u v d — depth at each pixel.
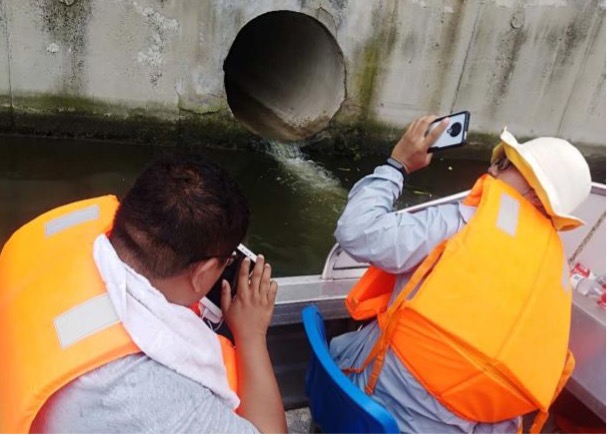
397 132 6.50
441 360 1.22
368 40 5.86
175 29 5.35
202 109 5.86
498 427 1.36
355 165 6.46
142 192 0.92
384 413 1.17
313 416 1.53
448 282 1.22
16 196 4.84
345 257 1.97
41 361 0.85
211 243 0.93
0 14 4.92
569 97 6.62
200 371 0.91
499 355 1.18
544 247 1.30
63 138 5.68
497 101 6.52
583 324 1.67
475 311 1.20
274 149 6.32
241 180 5.71
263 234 4.86
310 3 5.50
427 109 6.42
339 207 5.50
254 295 1.21
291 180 5.89
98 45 5.25
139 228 0.91
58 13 5.02
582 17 6.15
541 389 1.24
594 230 1.98
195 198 0.91
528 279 1.24
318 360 1.34
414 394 1.30
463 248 1.23
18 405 0.83
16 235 1.24
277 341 1.91
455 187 6.24
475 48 6.14
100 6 5.06
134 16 5.18
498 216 1.28
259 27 7.55
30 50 5.14
